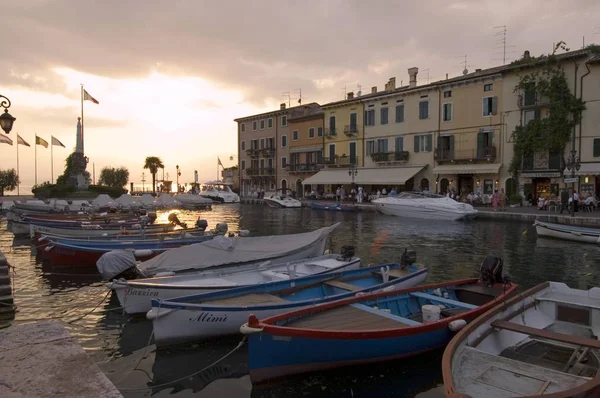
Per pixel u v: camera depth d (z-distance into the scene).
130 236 19.08
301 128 62.72
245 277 11.95
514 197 38.12
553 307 8.61
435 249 21.20
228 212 48.12
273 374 7.13
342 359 7.43
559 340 6.52
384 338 7.51
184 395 7.24
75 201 43.59
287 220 37.91
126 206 46.12
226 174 89.06
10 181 76.31
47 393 3.11
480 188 42.47
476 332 6.84
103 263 12.24
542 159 38.25
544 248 21.12
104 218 27.36
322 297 10.30
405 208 37.06
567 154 36.91
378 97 51.06
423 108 47.09
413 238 24.94
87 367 3.50
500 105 40.94
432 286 10.24
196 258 12.66
